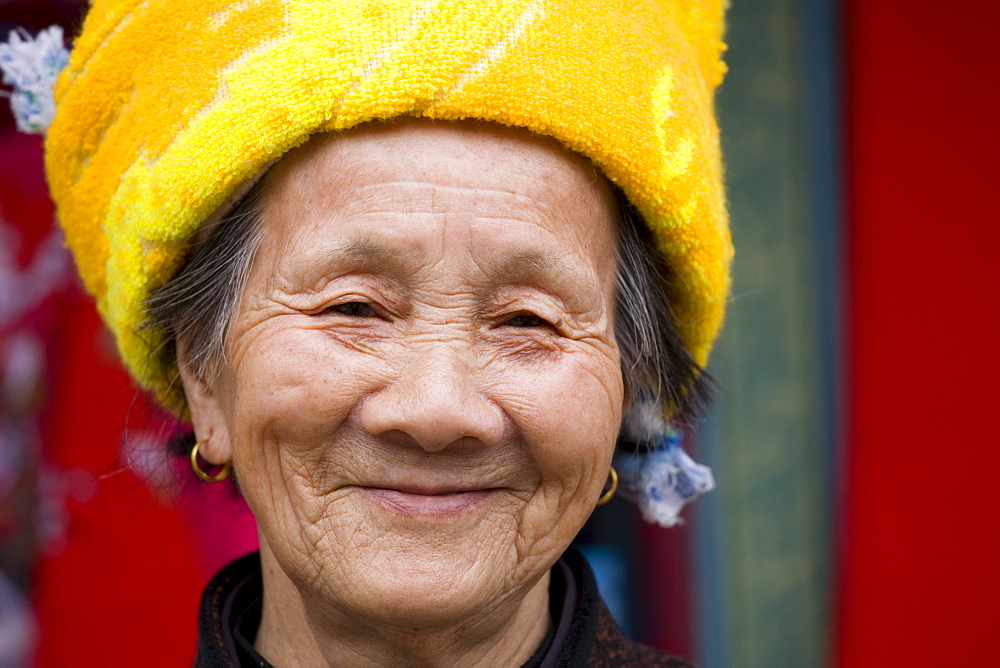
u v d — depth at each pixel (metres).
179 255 1.09
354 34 0.95
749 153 2.58
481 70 0.95
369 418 0.97
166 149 1.03
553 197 1.01
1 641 2.52
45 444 2.51
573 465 1.04
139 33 1.06
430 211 0.97
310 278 1.00
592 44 1.00
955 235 2.58
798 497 2.69
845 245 2.64
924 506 2.65
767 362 2.63
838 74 2.61
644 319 1.16
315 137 0.99
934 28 2.55
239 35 0.99
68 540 2.43
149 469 1.35
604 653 1.25
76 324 2.47
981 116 2.54
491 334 1.02
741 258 2.60
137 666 2.38
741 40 2.56
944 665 2.65
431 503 1.01
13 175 2.52
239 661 1.18
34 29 2.00
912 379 2.64
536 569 1.07
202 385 1.17
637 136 1.01
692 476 1.36
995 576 2.62
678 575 2.62
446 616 1.01
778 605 2.68
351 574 1.01
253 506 1.06
